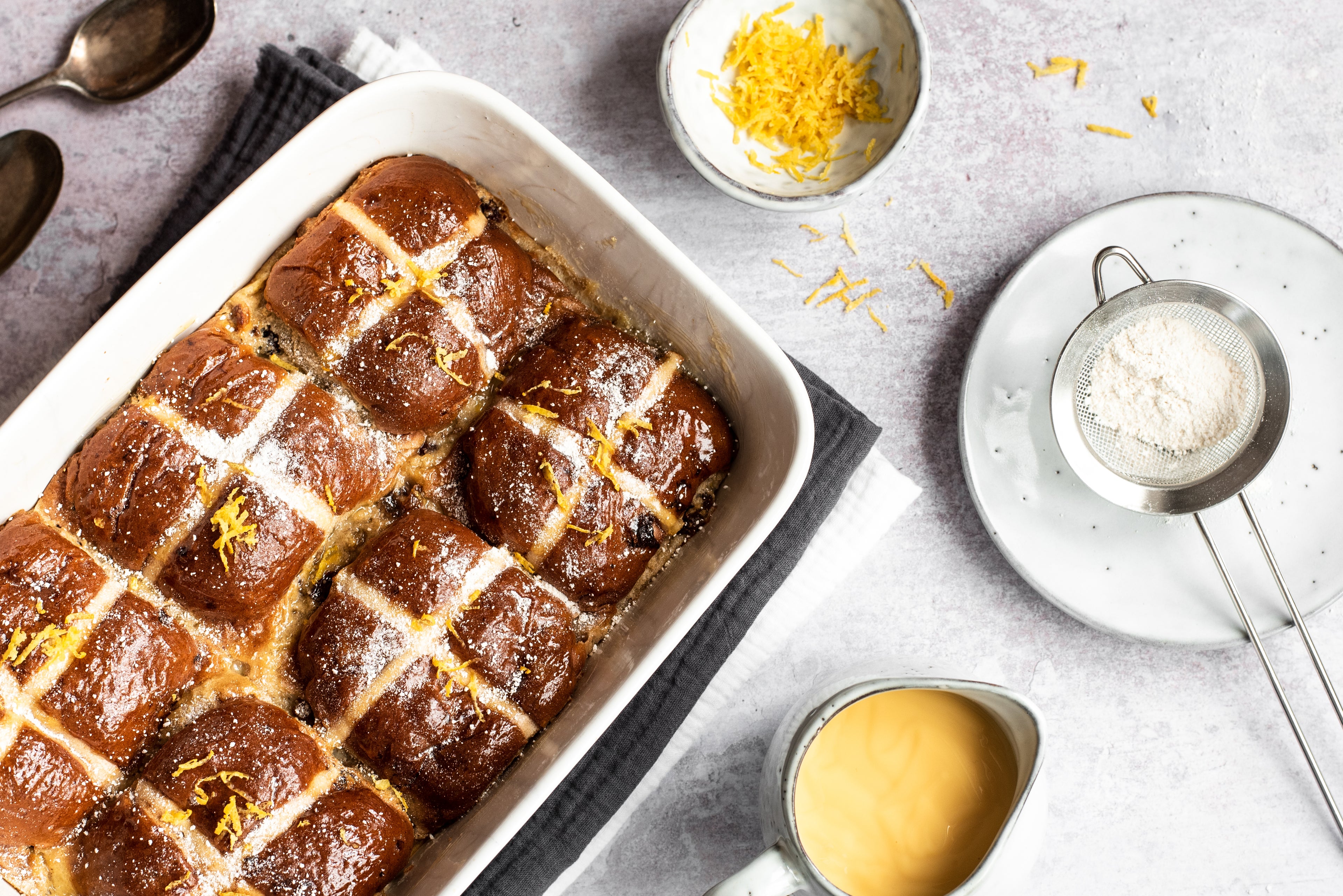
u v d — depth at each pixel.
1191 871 0.80
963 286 0.80
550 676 0.69
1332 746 0.80
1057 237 0.77
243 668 0.69
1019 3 0.80
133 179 0.79
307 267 0.69
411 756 0.68
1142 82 0.80
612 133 0.80
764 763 0.75
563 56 0.80
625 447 0.69
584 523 0.69
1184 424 0.77
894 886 0.74
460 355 0.69
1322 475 0.79
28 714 0.66
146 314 0.68
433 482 0.70
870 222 0.80
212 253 0.69
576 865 0.78
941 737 0.74
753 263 0.80
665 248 0.69
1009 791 0.73
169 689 0.68
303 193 0.70
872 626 0.80
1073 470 0.76
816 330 0.80
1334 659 0.80
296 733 0.68
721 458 0.71
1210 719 0.80
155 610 0.68
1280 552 0.78
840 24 0.78
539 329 0.71
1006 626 0.80
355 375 0.69
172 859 0.66
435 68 0.78
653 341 0.73
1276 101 0.80
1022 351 0.78
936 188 0.80
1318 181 0.80
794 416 0.68
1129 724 0.80
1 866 0.67
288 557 0.68
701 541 0.71
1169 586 0.78
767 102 0.78
